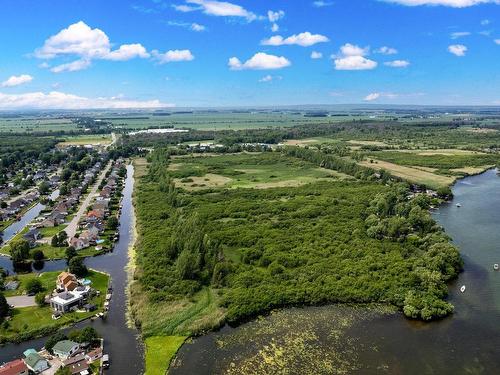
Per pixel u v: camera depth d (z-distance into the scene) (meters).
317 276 133.38
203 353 101.38
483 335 107.38
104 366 95.44
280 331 110.06
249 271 138.62
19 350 103.62
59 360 97.88
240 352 101.75
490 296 127.12
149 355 99.75
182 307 119.62
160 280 132.88
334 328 111.00
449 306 117.62
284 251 153.25
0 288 132.50
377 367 95.75
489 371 94.31
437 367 95.56
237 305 118.31
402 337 106.75
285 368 95.88
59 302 119.81
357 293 123.81
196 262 137.25
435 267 135.25
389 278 130.38
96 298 127.31
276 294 123.62
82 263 148.12
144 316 115.19
